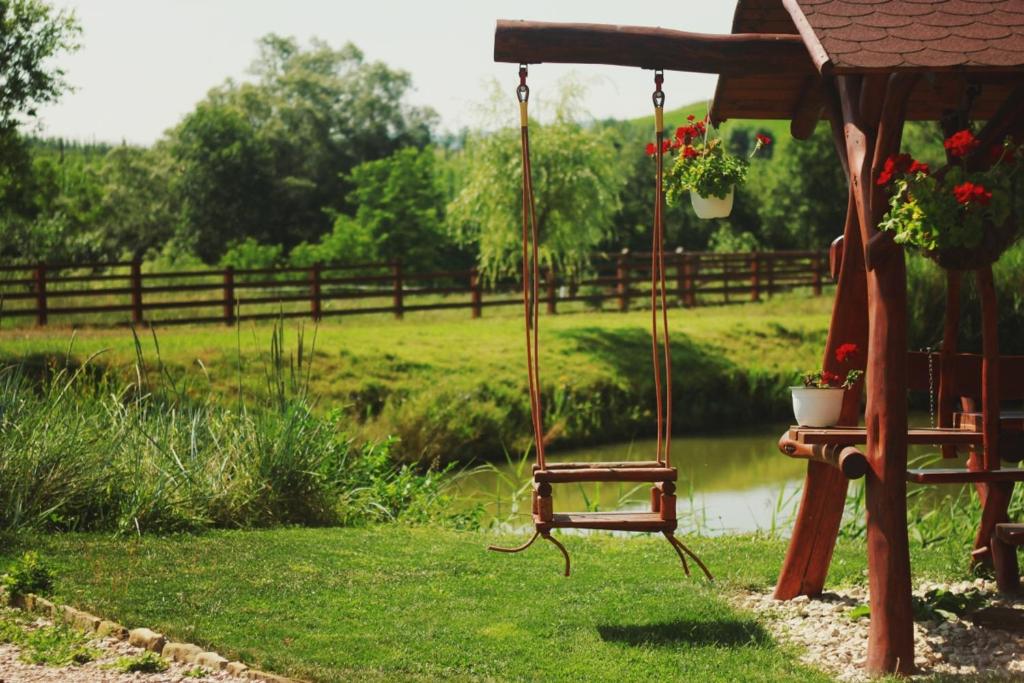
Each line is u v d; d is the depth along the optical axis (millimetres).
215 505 8070
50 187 19875
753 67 5141
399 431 14211
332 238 45188
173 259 44750
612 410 17375
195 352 15172
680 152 6172
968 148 4488
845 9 4711
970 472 5184
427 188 46594
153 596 5676
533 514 5230
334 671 4562
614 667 4750
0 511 7297
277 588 5969
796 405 5672
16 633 5066
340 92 59406
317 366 15758
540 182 22156
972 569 6574
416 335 19078
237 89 57562
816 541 5859
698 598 5957
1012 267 18312
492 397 16297
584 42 4973
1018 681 4281
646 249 42938
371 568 6547
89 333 17438
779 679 4586
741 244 40562
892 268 4828
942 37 4539
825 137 41844
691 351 20328
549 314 24016
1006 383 6164
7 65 17359
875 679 4586
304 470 8531
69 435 7875
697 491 12289
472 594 6004
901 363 4801
